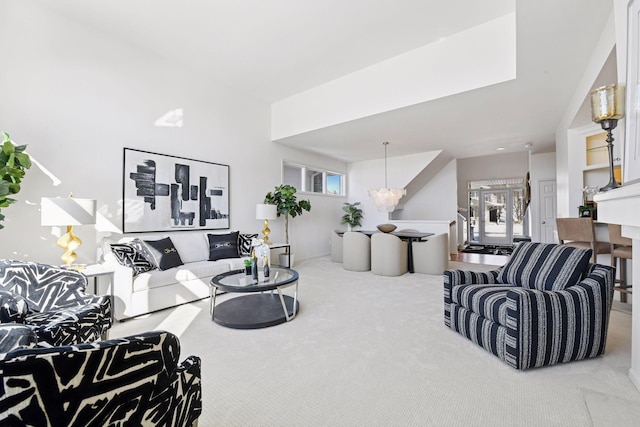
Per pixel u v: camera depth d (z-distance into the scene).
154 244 3.68
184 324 2.92
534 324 1.99
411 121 4.85
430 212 9.01
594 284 2.12
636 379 1.79
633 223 1.39
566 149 4.45
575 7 2.27
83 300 2.12
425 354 2.27
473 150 7.18
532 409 1.62
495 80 3.42
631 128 1.46
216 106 5.02
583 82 3.25
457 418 1.56
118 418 0.74
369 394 1.78
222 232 5.07
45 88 3.25
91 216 2.83
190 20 3.47
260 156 5.86
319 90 5.23
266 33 3.70
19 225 3.08
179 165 4.46
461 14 3.32
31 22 3.16
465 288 2.56
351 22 3.47
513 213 10.59
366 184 8.42
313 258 7.20
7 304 1.82
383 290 4.15
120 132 3.83
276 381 1.92
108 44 3.73
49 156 3.26
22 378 0.59
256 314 3.07
